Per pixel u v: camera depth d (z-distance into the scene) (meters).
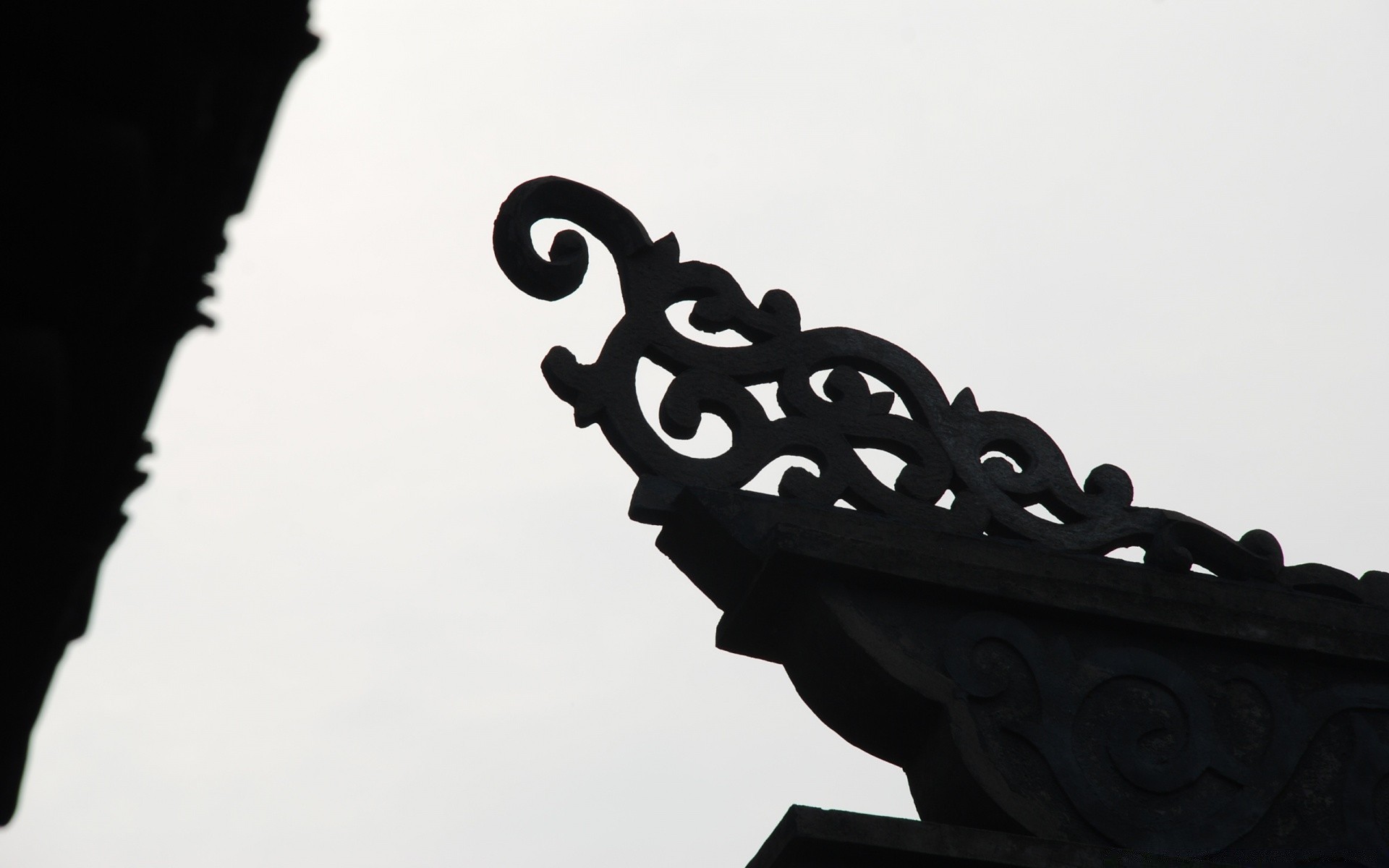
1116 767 8.98
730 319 9.89
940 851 8.12
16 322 4.72
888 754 9.12
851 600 8.98
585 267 9.78
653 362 9.67
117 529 5.23
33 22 4.45
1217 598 9.80
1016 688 9.05
